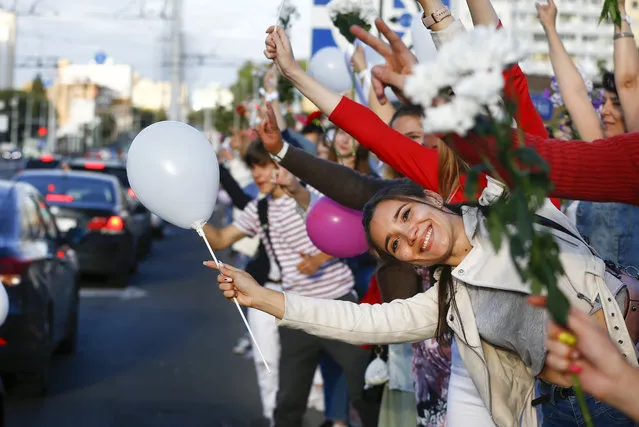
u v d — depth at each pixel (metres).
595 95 5.60
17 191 8.41
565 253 3.01
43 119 112.56
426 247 3.20
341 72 6.34
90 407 7.82
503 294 3.04
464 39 2.01
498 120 2.02
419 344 4.48
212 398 8.23
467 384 3.62
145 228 21.27
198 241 26.94
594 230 4.47
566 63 4.35
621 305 3.08
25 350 7.61
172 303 14.16
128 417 7.50
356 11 5.59
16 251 7.61
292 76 3.78
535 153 1.94
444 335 3.45
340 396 6.80
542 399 3.21
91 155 49.25
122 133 82.50
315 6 8.71
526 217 1.91
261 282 6.74
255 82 9.99
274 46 3.78
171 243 25.94
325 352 6.22
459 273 3.10
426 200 3.31
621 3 3.95
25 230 8.06
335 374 6.78
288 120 10.45
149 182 3.74
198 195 3.77
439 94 2.09
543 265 1.90
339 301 3.47
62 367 9.44
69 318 9.68
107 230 15.16
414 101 2.02
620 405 2.09
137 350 10.44
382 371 4.91
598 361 2.09
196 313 13.25
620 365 2.08
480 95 1.93
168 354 10.23
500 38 1.99
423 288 4.29
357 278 6.41
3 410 5.86
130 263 15.88
